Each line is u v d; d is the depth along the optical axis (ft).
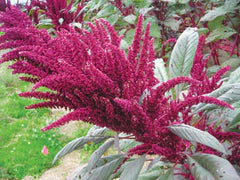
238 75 5.31
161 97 4.36
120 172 5.57
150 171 5.88
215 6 14.42
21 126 17.72
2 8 17.75
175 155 4.75
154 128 4.47
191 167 4.18
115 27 15.11
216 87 5.26
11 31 4.30
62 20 14.24
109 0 13.97
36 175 13.46
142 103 4.35
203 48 14.19
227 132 5.11
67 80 3.86
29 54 3.93
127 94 4.25
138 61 4.51
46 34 4.47
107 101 4.00
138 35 4.43
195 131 4.00
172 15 14.05
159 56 14.38
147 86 4.51
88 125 16.43
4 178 13.65
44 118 18.69
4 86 24.22
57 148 15.28
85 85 3.95
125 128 4.53
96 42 4.39
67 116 4.02
